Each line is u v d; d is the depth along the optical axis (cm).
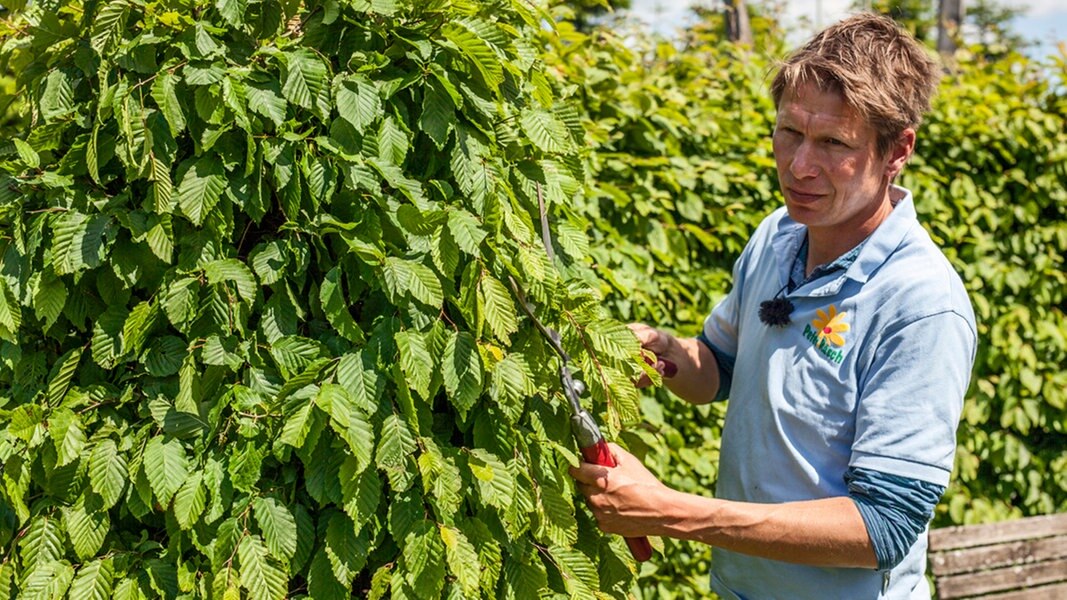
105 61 117
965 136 316
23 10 132
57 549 117
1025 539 251
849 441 141
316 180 118
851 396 140
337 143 120
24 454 117
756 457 150
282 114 117
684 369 174
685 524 133
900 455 131
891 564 132
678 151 280
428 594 117
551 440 134
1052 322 322
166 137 116
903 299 137
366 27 124
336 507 122
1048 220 328
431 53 124
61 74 121
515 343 132
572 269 147
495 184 126
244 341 119
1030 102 333
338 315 116
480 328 121
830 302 143
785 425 145
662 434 269
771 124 302
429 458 116
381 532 122
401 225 120
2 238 118
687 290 288
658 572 280
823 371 142
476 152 127
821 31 140
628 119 275
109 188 123
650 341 171
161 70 115
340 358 117
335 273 118
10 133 149
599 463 133
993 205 316
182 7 120
